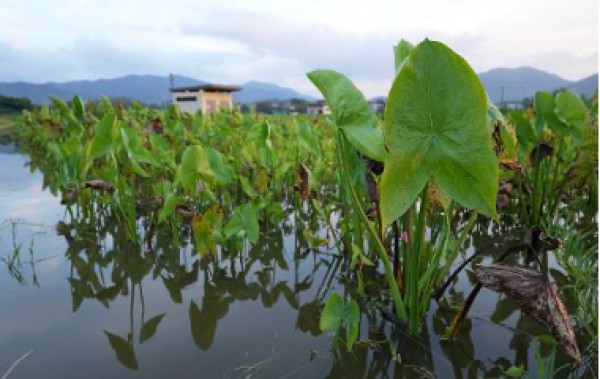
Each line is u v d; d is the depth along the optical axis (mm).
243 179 2395
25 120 8211
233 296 1622
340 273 1812
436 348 1233
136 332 1332
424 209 1205
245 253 2066
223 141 3656
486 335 1302
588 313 1376
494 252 2053
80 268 1889
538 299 922
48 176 4410
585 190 2918
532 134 2311
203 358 1179
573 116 2207
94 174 2352
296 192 2441
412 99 906
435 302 1491
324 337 1297
